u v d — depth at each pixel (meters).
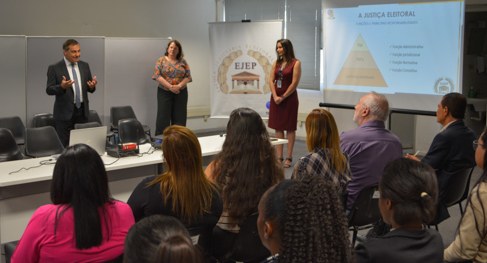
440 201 3.56
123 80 7.57
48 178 3.61
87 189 2.00
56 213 2.01
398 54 6.31
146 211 2.41
